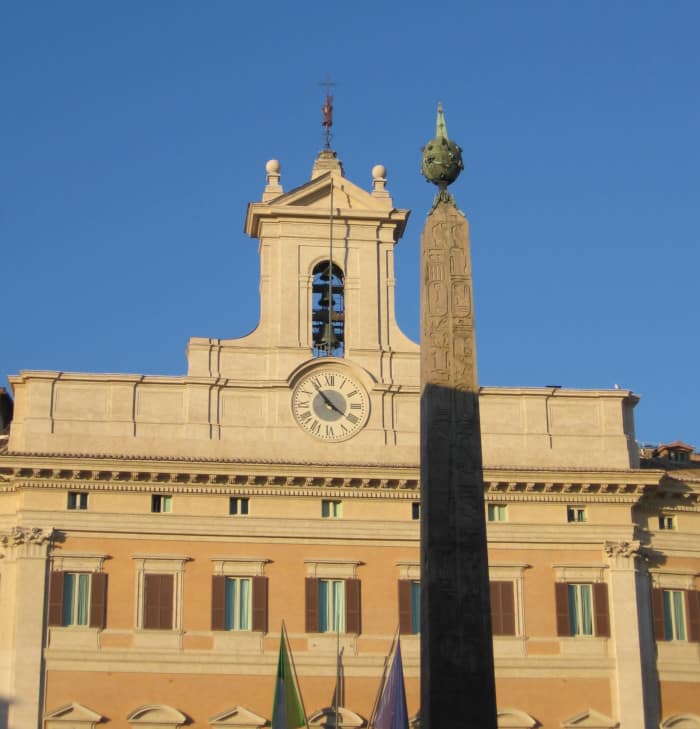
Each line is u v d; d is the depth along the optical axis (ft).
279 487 170.09
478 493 100.32
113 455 168.35
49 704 161.48
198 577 167.32
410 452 172.96
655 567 176.45
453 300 105.91
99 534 166.91
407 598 169.58
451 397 102.73
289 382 172.76
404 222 181.16
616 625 171.22
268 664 165.48
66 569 165.58
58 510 166.81
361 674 166.61
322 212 178.70
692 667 173.27
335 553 169.89
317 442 172.14
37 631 162.81
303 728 163.22
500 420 176.65
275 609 167.53
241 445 171.12
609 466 176.45
